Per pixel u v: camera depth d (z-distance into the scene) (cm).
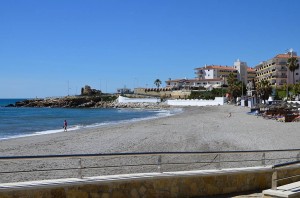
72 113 11162
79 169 778
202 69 19612
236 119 6241
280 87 12838
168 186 830
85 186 743
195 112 9544
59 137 3681
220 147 2658
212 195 888
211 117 7019
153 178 810
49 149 2722
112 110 13838
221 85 16738
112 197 769
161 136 3538
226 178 910
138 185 797
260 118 6328
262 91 10400
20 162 1962
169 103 15312
